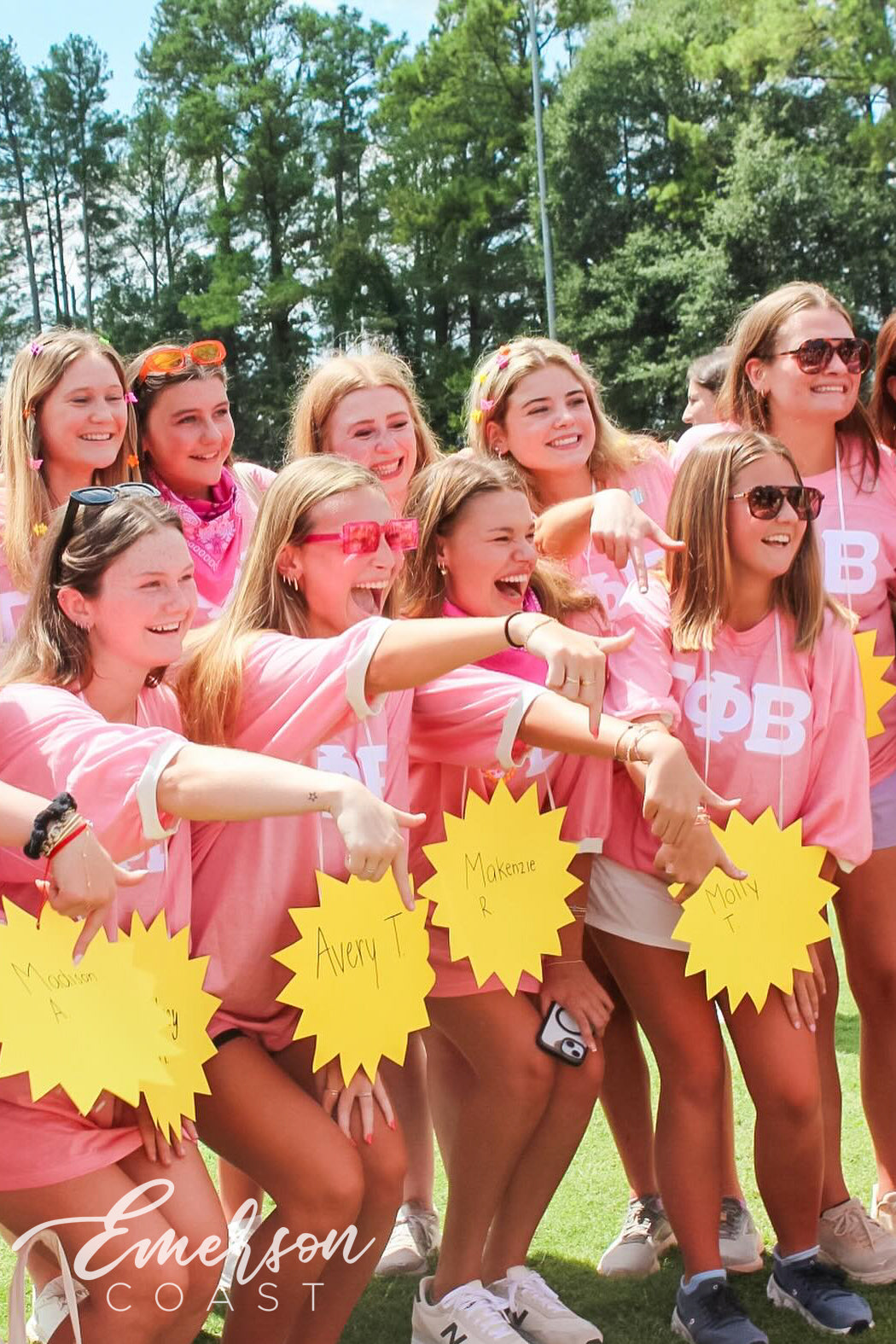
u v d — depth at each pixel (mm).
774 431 3867
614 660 3260
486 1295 3150
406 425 4086
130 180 70812
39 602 2711
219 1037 2820
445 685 3059
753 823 3240
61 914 2363
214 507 4277
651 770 2756
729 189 43469
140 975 2535
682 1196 3229
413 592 3393
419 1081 3740
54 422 3895
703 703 3273
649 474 4219
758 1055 3236
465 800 3240
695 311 43219
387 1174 2875
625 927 3283
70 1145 2492
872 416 4082
